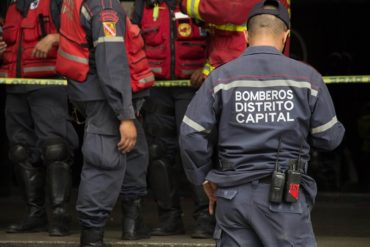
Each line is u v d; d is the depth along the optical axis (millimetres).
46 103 11336
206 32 10953
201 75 10625
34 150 11664
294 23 22641
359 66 22438
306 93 7660
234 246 7746
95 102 9891
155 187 11305
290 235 7566
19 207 15695
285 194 7539
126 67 9641
